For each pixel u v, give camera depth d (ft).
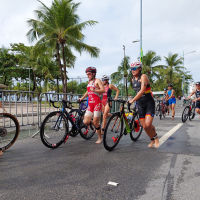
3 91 14.74
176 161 8.99
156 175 7.40
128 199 5.68
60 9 46.34
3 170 8.03
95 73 12.36
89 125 14.07
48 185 6.63
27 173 7.70
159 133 15.79
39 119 16.70
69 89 112.27
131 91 92.68
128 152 10.57
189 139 13.60
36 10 48.16
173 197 5.78
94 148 11.46
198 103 22.59
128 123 12.37
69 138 14.28
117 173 7.63
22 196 5.91
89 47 52.44
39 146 11.89
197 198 5.71
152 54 107.04
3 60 100.63
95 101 12.21
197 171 7.77
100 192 6.11
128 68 99.86
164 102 31.37
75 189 6.33
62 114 11.99
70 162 8.96
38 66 99.71
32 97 16.98
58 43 53.16
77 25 47.42
